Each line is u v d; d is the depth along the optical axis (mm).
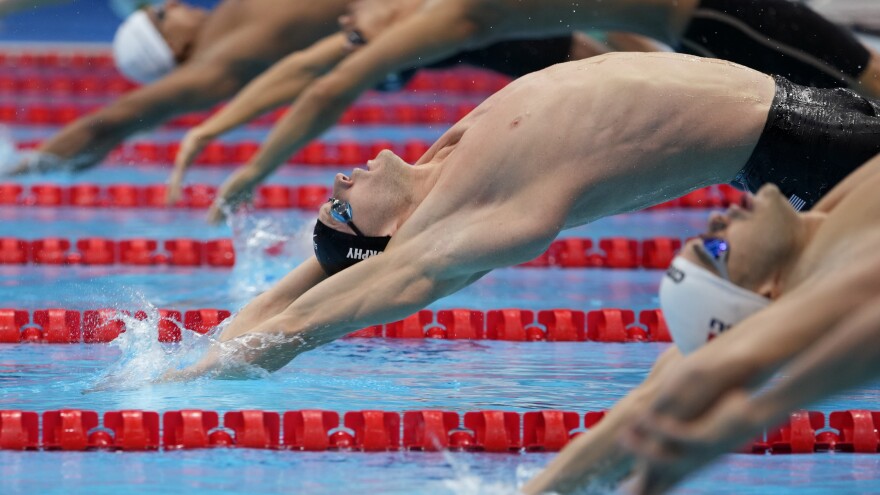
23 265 22109
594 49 22109
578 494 9062
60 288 19656
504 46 21641
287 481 10812
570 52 21828
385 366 15328
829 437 12484
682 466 6633
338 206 12805
